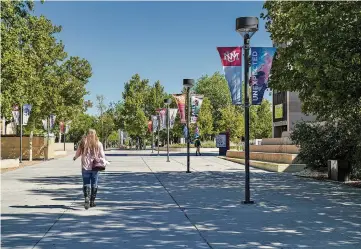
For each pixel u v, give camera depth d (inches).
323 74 510.6
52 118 1608.0
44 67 1402.6
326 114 704.4
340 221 359.3
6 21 888.3
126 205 447.8
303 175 810.8
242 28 460.1
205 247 271.3
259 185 649.0
